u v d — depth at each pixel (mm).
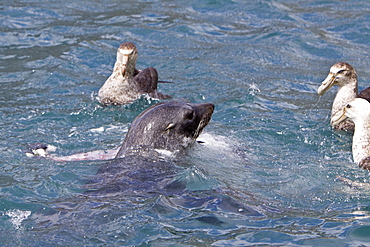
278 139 38156
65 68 52844
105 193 28641
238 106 44875
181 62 54938
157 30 63219
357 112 35344
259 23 65750
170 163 32344
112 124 41281
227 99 46375
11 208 27312
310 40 60219
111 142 37312
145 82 47219
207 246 24531
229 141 37438
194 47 58938
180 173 30906
